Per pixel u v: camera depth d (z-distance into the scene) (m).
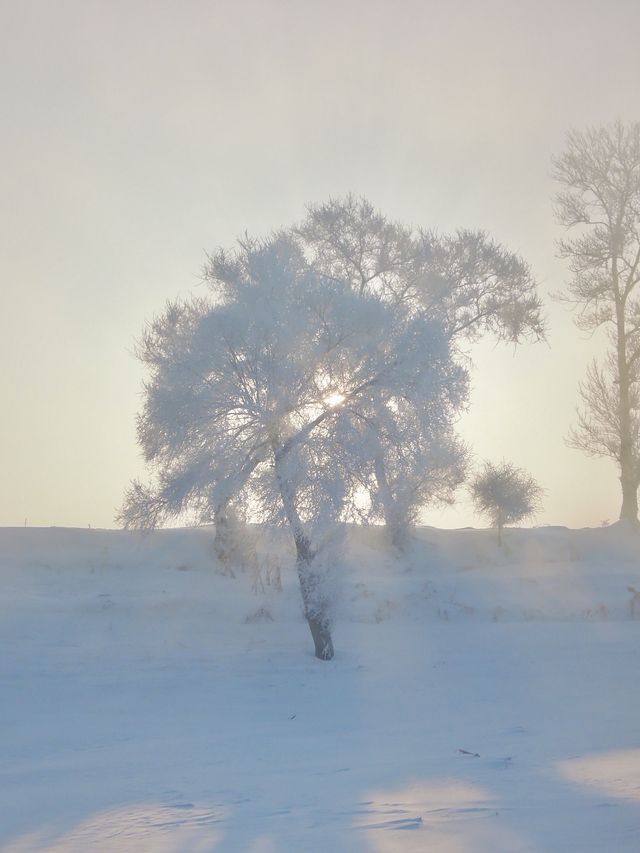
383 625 28.09
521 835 6.79
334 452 22.81
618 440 41.59
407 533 36.75
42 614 26.17
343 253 35.75
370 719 15.91
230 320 23.02
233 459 23.41
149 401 24.12
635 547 40.53
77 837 7.76
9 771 11.88
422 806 8.20
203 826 7.91
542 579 34.03
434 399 22.97
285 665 22.34
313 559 23.48
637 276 41.00
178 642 24.41
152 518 24.84
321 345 23.08
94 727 15.78
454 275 36.47
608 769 9.68
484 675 20.84
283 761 11.80
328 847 6.74
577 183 41.31
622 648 24.48
